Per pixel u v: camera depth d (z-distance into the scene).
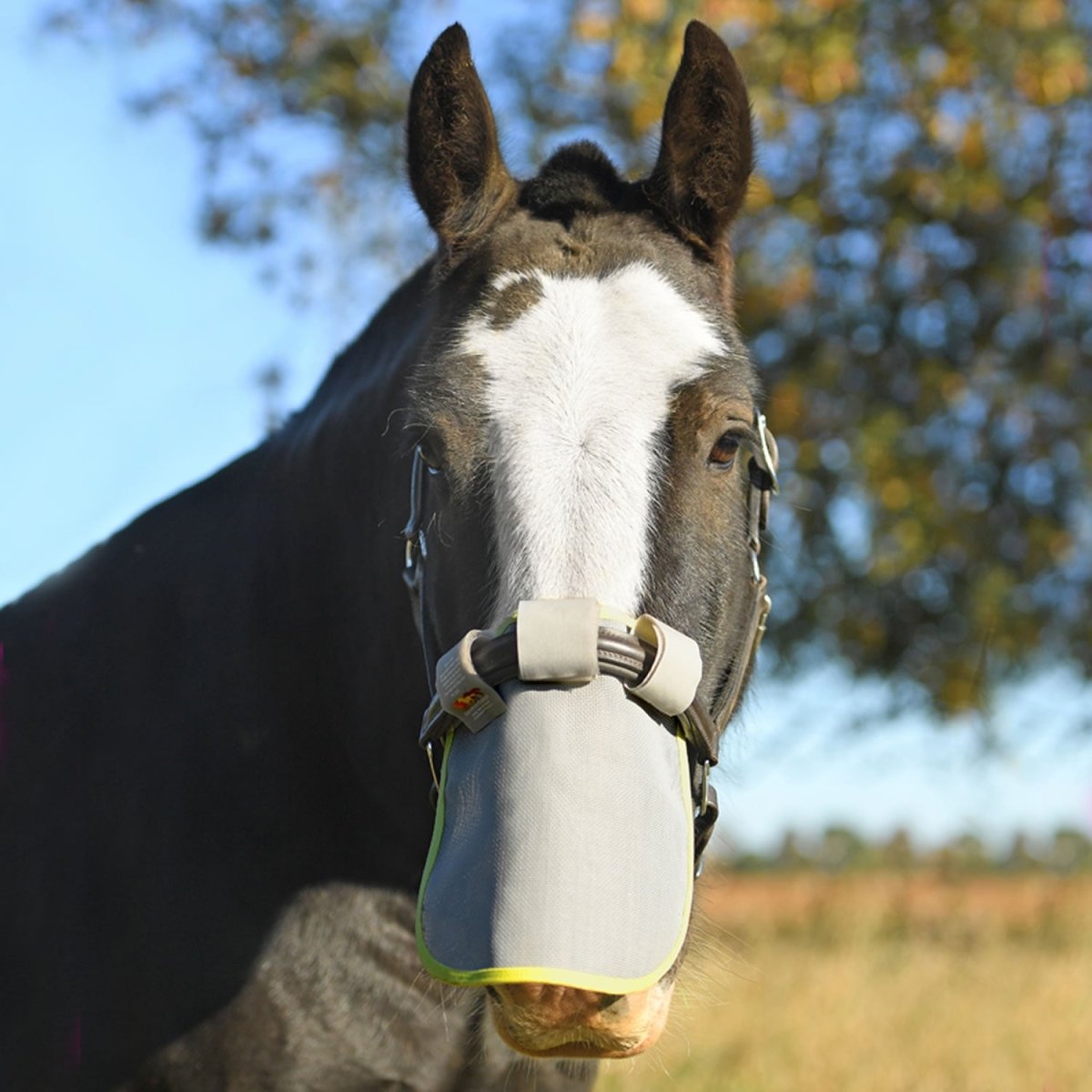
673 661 2.27
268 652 2.99
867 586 10.09
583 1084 3.07
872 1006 7.05
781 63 9.04
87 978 2.87
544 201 2.83
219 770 2.93
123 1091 2.83
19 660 3.19
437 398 2.49
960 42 9.47
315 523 3.02
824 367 9.76
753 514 2.78
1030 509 10.03
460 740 2.36
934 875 14.67
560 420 2.39
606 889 2.14
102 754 3.01
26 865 2.97
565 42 9.78
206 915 2.85
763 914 11.54
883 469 9.47
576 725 2.22
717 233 2.78
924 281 9.91
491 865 2.17
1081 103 9.85
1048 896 11.16
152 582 3.16
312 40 10.51
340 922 2.84
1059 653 10.41
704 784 2.53
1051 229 9.84
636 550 2.33
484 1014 2.77
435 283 2.79
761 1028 6.52
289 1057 2.78
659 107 8.87
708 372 2.48
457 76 2.82
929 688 10.05
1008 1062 5.96
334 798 2.91
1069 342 10.07
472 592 2.39
